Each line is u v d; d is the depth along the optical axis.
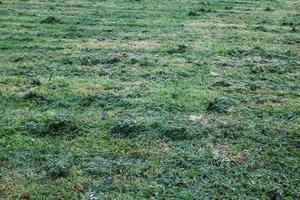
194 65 11.98
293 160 7.26
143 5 21.31
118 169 6.94
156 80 10.82
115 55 12.73
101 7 20.48
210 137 7.99
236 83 10.77
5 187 6.49
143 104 9.32
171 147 7.64
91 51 13.19
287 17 19.80
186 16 18.94
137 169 6.94
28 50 13.24
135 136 7.98
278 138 7.99
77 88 10.19
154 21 17.62
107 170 6.90
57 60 12.20
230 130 8.25
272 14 20.45
